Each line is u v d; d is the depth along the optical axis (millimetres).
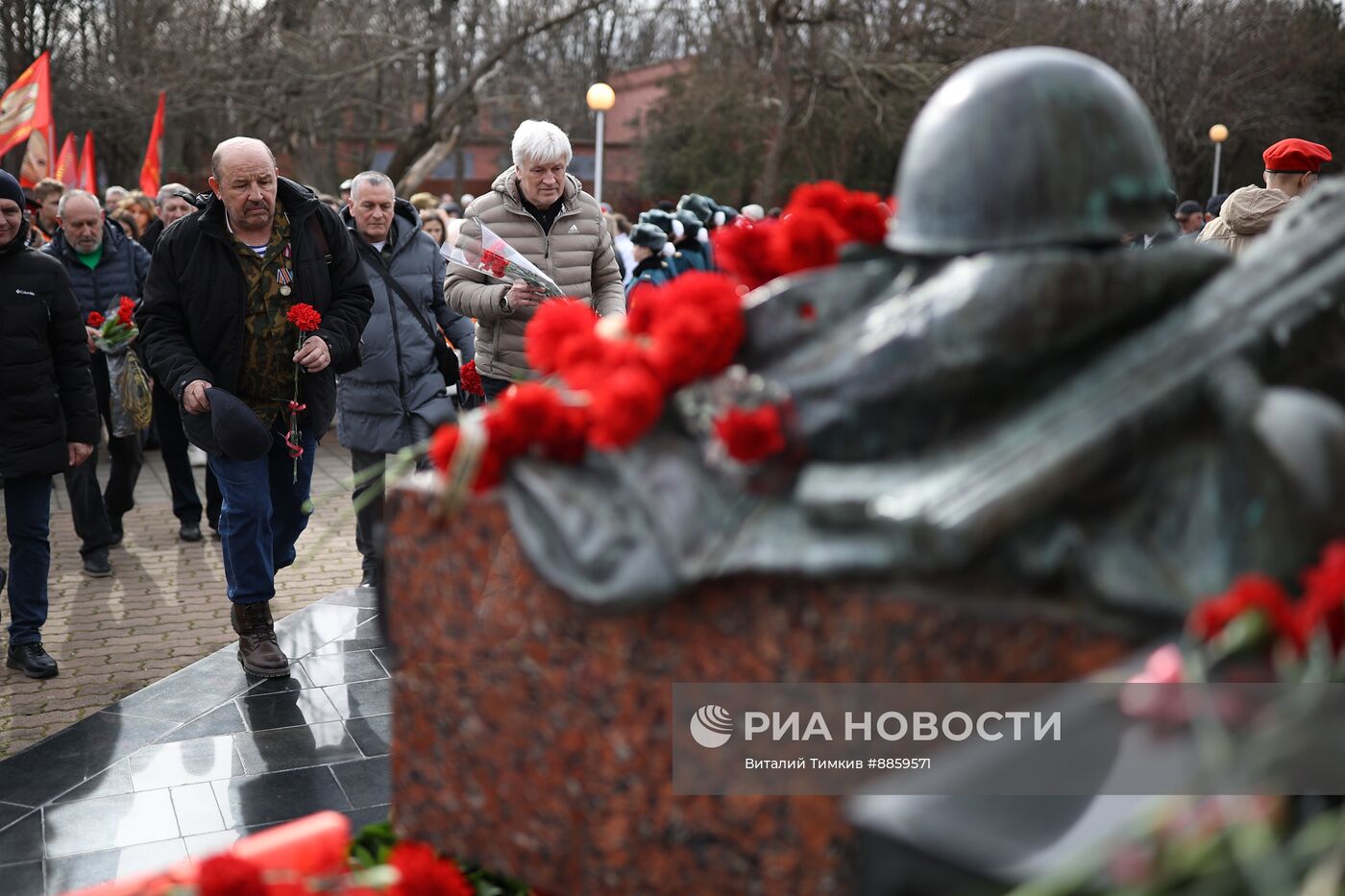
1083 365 1696
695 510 1781
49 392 4711
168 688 4344
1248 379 1614
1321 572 1365
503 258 4879
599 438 1782
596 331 2055
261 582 4484
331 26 27172
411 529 2070
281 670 4434
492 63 26828
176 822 3361
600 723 1897
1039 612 1646
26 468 4680
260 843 1958
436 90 28656
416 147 27266
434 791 2109
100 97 28641
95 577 6301
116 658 5094
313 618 5090
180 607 5816
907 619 1670
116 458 6844
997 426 1684
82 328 4855
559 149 4949
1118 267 1645
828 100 27547
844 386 1715
